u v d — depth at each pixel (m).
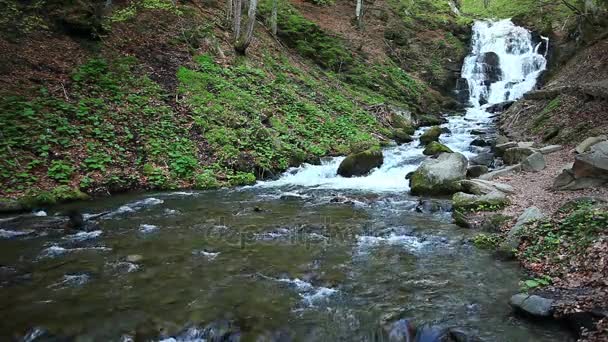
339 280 6.92
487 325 5.39
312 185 14.65
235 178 14.61
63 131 13.30
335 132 19.56
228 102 17.86
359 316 5.77
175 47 20.06
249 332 5.39
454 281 6.82
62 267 7.39
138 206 11.62
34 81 14.70
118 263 7.58
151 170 13.73
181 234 9.29
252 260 7.80
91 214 10.73
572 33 29.22
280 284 6.78
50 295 6.35
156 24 20.92
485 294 6.32
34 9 17.05
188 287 6.64
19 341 5.20
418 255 8.03
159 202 12.07
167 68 18.44
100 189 12.52
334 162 17.28
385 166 16.80
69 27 17.33
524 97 22.77
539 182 11.75
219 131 16.06
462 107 30.08
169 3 21.58
